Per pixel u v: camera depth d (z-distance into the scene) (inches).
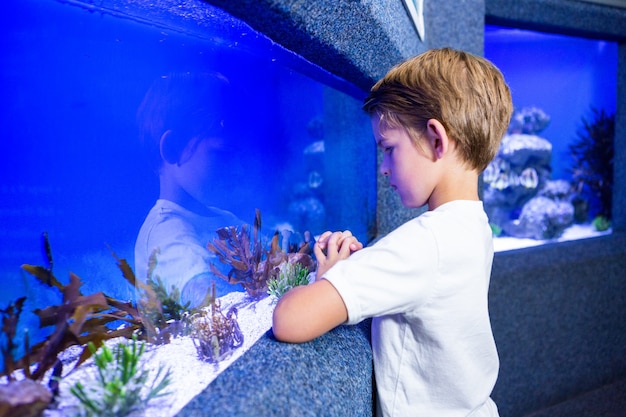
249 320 32.2
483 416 30.5
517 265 88.9
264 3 22.8
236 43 34.2
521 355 90.8
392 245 25.3
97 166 27.1
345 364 26.2
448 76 28.0
